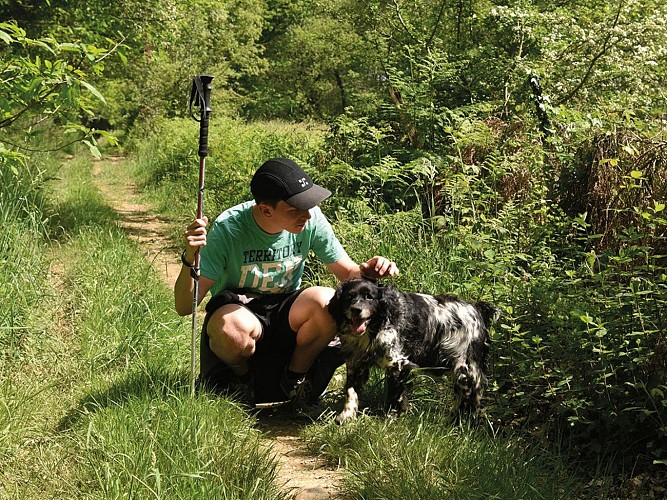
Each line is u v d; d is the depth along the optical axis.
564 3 13.18
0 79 6.56
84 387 5.14
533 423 5.14
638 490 4.25
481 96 11.23
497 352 5.43
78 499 3.73
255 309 5.21
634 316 4.73
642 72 11.55
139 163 23.61
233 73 33.78
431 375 5.26
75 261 8.77
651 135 6.73
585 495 4.25
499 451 4.41
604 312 4.90
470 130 8.71
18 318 5.97
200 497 3.65
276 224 4.96
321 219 5.33
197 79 4.79
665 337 4.69
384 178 8.57
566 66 11.70
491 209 7.71
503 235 6.73
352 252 7.52
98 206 14.12
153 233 12.82
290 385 5.35
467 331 5.12
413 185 8.86
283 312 5.23
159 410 4.47
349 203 8.57
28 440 4.36
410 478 4.05
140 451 3.95
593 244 6.43
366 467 4.27
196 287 4.75
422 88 9.83
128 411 4.49
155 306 6.88
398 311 4.91
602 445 4.74
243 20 36.44
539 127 8.96
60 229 11.23
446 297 5.21
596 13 12.19
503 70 11.05
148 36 15.62
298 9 45.12
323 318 5.04
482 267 6.01
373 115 11.05
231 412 4.79
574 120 8.25
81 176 20.27
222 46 33.50
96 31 14.31
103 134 6.81
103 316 6.51
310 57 37.06
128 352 5.76
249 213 5.07
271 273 5.19
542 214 6.64
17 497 3.73
